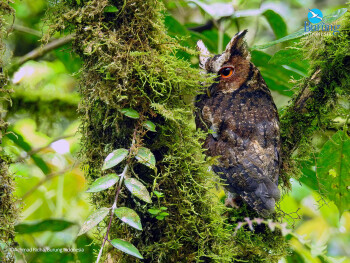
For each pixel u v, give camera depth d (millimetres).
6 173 4223
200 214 4855
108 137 4961
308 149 7262
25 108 9062
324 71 6715
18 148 7973
